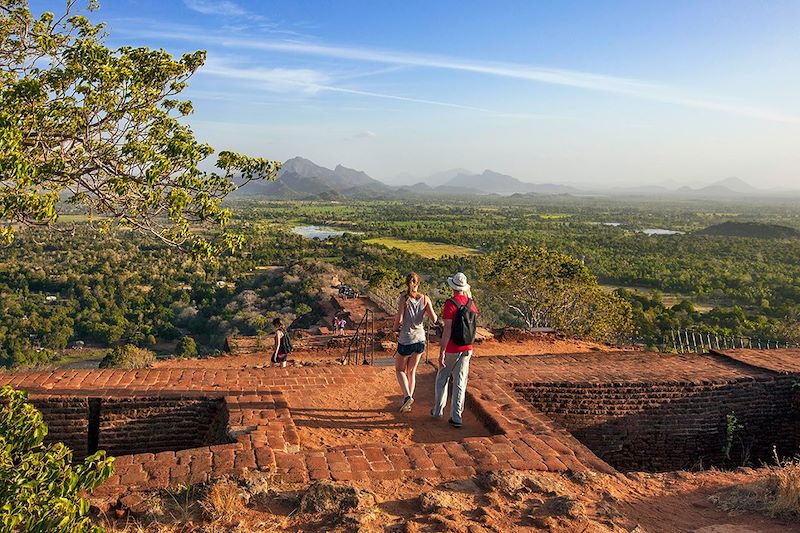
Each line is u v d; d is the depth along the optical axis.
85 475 2.88
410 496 3.99
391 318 20.33
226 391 6.72
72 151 6.57
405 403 6.46
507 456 4.83
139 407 6.43
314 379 7.69
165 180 6.80
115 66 6.84
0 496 2.72
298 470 4.32
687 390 7.56
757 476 4.78
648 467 7.55
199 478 4.05
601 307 24.34
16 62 6.93
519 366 8.55
